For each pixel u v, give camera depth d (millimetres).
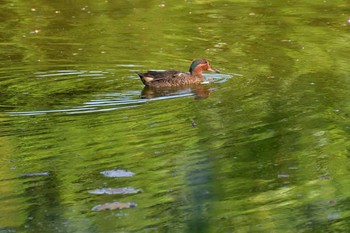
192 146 13141
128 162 12477
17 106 15508
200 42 21859
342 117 14656
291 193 11109
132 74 18453
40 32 23062
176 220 10250
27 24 24141
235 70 18656
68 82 17547
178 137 13633
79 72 18453
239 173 11891
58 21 24578
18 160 12664
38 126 14289
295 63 19234
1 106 15523
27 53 20406
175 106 15648
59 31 23203
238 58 19906
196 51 20781
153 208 10664
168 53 20578
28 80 17672
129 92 16750
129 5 27062
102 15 25469
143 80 17203
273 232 9758
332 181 11508
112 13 25781
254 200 10844
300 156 12633
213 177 11719
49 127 14234
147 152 12906
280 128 14039
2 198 11180
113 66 19156
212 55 20312
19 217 10523
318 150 12906
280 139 13461
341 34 22531
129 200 10984
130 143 13359
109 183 11648
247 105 15625
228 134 13734
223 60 19719
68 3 27344
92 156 12773
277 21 24531
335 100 15828
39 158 12734
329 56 19891
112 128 14164
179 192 11148
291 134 13742
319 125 14203
